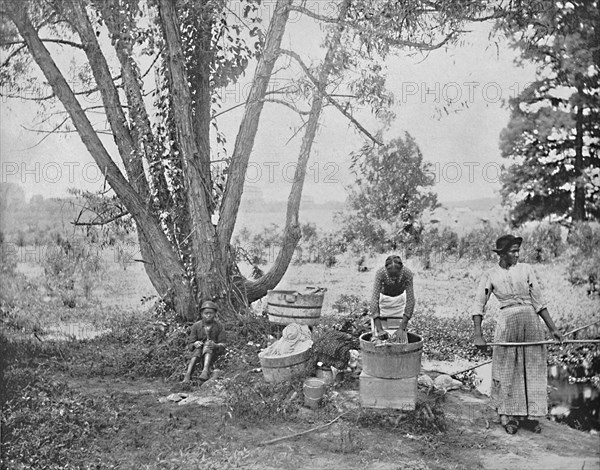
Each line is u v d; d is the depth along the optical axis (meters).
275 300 8.45
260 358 7.52
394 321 7.35
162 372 8.36
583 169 8.40
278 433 6.54
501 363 6.63
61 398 7.37
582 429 6.71
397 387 6.62
